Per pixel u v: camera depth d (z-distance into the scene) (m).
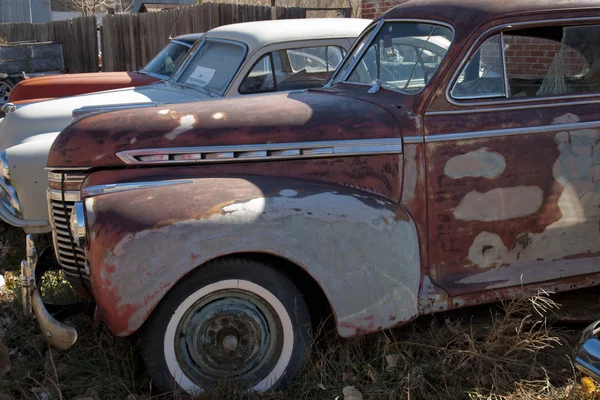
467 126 3.51
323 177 3.50
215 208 3.14
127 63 12.47
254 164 3.49
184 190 3.26
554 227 3.70
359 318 3.31
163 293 3.05
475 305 3.89
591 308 4.02
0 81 12.02
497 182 3.57
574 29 3.71
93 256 3.12
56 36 13.95
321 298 3.53
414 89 3.65
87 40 13.31
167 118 3.56
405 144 3.48
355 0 16.73
